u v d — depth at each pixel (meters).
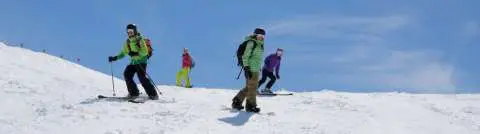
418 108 16.75
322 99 17.06
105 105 13.91
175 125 12.58
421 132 14.19
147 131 12.07
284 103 16.28
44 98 14.41
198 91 17.66
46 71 18.70
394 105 16.86
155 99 14.91
